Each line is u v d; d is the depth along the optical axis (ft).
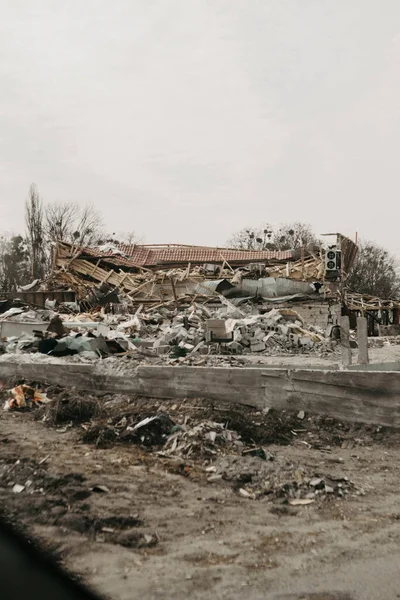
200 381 32.63
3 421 30.81
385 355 74.38
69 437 27.48
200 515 18.60
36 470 21.03
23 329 64.69
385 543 17.01
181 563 15.11
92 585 13.53
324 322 121.19
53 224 211.61
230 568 14.92
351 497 21.33
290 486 21.33
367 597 13.52
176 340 66.13
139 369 34.37
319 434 29.35
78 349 48.60
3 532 15.11
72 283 143.74
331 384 30.25
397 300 177.37
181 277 136.36
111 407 32.60
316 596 13.52
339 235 137.08
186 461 24.17
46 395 35.88
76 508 17.95
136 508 18.60
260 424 29.48
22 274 223.51
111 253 160.45
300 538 17.21
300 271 139.03
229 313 97.45
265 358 59.62
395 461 26.30
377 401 29.30
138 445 26.07
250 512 19.24
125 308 121.39
